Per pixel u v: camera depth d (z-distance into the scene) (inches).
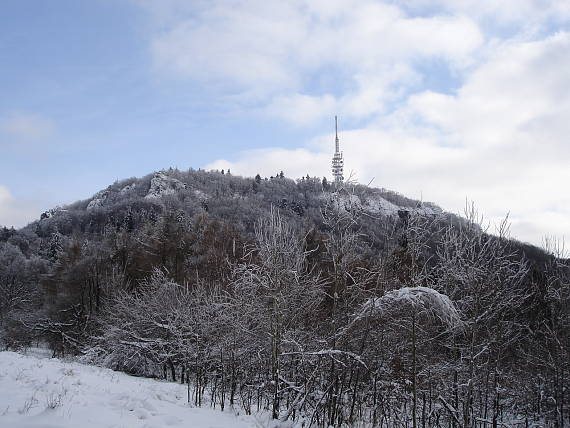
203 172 7391.7
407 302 479.2
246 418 474.3
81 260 1724.9
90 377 615.8
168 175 7111.2
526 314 797.9
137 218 3651.6
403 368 565.6
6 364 600.7
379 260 563.8
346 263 562.3
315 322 652.7
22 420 313.0
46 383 467.5
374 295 531.5
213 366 762.2
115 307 1174.3
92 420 346.9
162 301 1088.2
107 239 2039.9
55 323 1389.0
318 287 610.9
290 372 620.7
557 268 783.7
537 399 778.8
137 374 1028.5
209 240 1556.3
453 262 545.6
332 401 515.2
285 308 568.4
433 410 573.6
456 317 465.7
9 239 3902.6
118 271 1576.0
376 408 538.3
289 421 494.6
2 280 2369.6
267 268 571.8
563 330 742.5
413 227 546.6
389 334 553.3
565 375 755.4
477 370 621.3
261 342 641.6
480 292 540.4
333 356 510.9
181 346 900.6
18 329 1518.2
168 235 1631.4
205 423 423.2
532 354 812.6
